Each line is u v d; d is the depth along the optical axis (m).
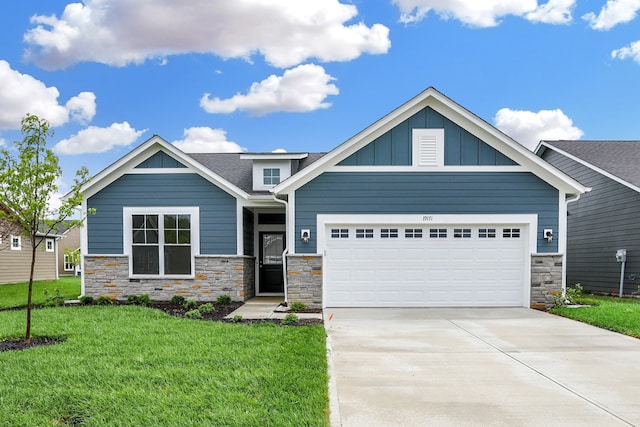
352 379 5.24
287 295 10.97
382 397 4.65
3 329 7.62
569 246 17.59
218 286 12.14
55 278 25.98
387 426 3.94
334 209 11.01
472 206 11.02
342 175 11.02
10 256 21.88
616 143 18.02
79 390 4.56
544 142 18.52
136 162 12.26
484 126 10.95
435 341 7.27
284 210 13.69
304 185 11.05
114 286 12.24
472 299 11.12
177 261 12.23
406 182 11.02
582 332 8.02
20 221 7.16
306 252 11.01
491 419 4.11
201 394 4.45
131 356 5.81
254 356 5.82
